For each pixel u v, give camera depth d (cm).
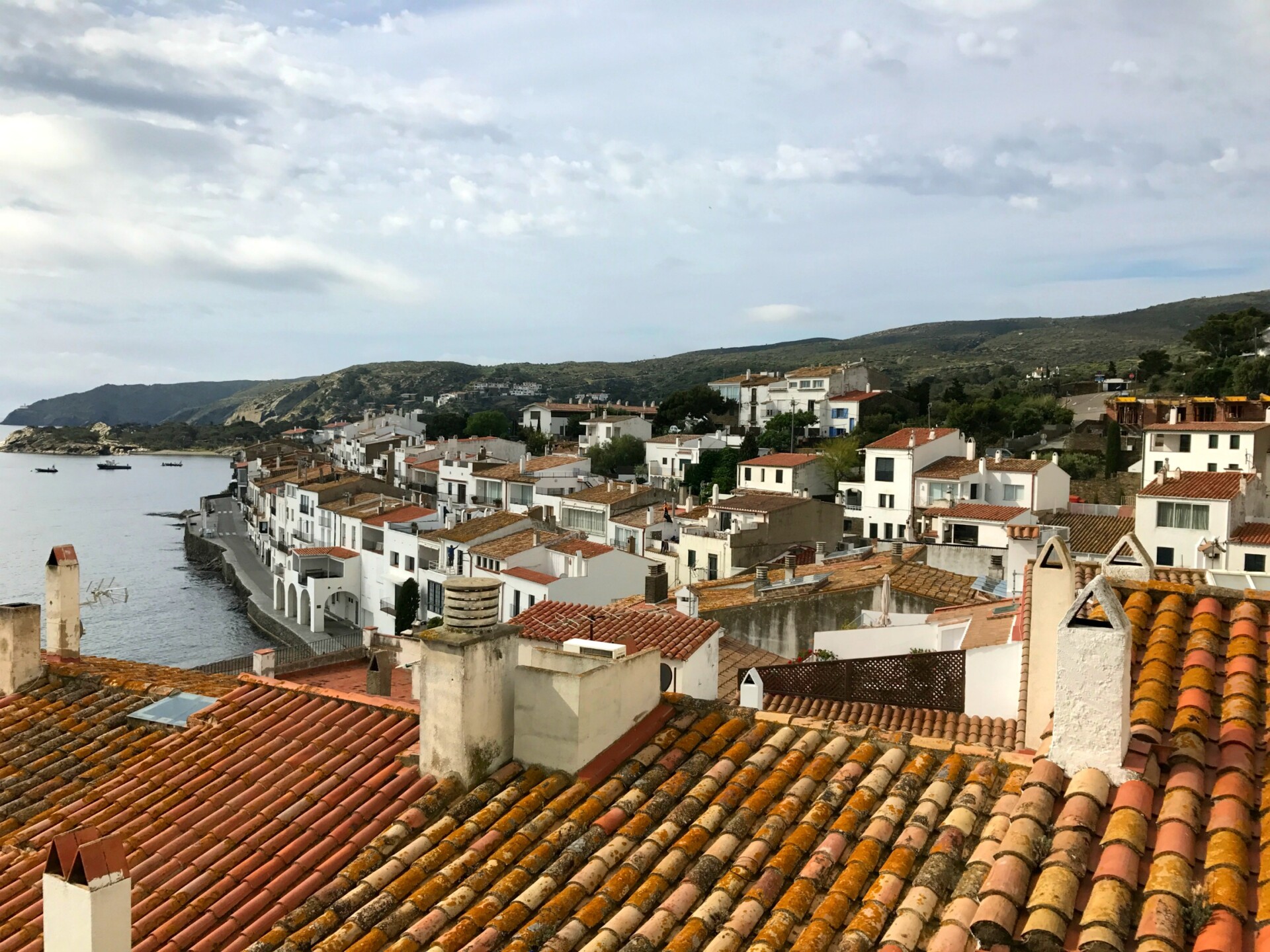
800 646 3641
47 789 1351
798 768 1067
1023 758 986
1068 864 753
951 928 752
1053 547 1070
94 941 767
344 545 9431
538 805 1055
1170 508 6253
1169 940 654
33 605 1742
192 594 10738
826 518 7544
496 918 880
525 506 10025
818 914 811
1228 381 11656
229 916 963
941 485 8406
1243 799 778
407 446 14750
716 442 12125
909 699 2350
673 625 2723
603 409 17712
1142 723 873
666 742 1156
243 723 1395
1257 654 945
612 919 862
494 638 1132
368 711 1366
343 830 1066
